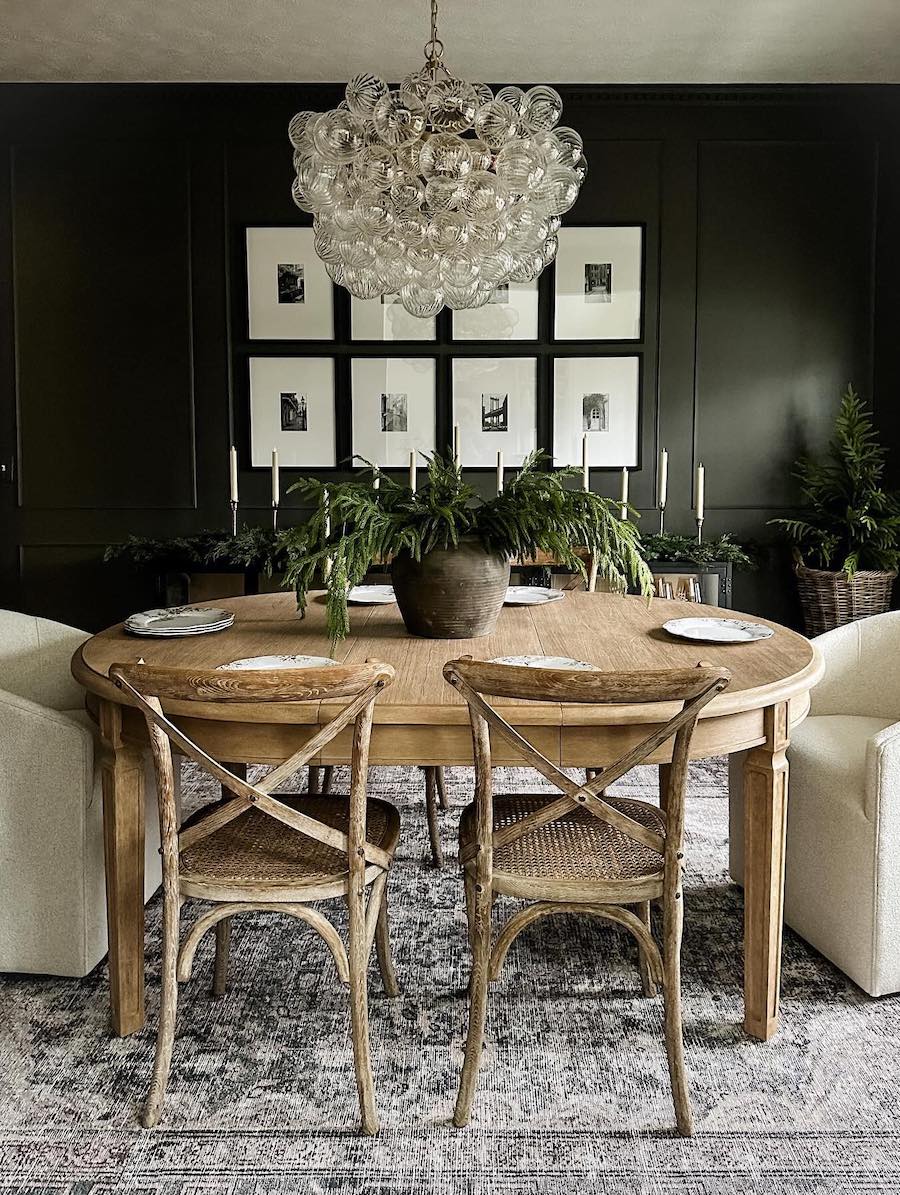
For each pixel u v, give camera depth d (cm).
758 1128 179
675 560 450
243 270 500
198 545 465
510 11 402
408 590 246
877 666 277
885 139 496
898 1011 217
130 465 506
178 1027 212
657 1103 186
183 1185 165
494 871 182
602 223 499
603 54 446
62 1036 208
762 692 192
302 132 291
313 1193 163
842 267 502
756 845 204
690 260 502
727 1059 200
